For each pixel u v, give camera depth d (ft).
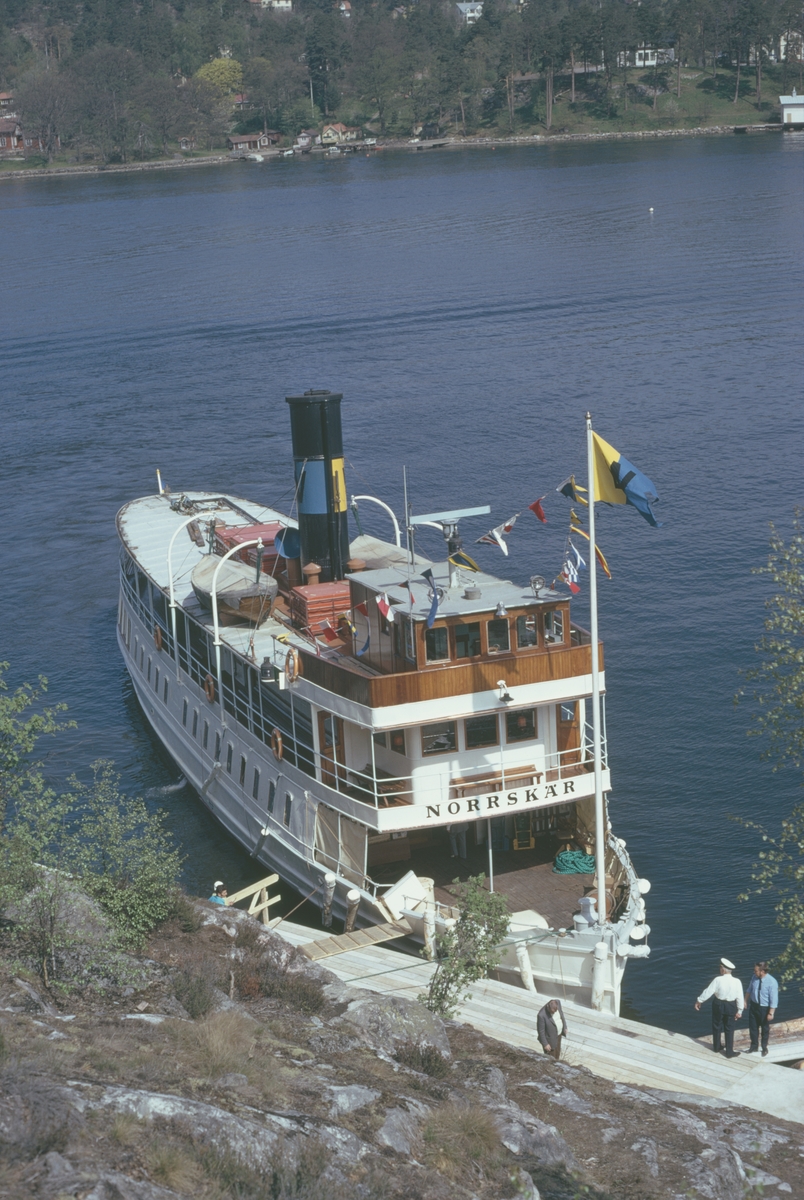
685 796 139.23
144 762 157.28
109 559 229.45
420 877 112.06
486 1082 74.33
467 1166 60.49
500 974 101.65
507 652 106.32
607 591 195.93
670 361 332.80
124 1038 66.69
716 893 122.42
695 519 221.87
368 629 113.60
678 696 161.27
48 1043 62.23
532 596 107.34
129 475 271.69
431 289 457.68
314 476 135.44
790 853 126.72
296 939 107.65
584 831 115.24
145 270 535.19
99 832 95.66
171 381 351.05
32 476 275.80
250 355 375.45
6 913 84.58
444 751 108.68
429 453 268.82
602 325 383.04
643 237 539.29
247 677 126.72
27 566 227.40
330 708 108.78
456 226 606.96
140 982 82.33
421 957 103.40
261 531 157.69
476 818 106.42
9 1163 49.55
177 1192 50.19
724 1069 86.79
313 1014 81.46
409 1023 80.59
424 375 337.72
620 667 170.30
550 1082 76.74
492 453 266.16
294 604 135.23
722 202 622.13
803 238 505.25
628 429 276.21
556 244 537.24
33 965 80.59
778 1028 93.71
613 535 219.61
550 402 302.25
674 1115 73.72
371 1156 57.93
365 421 296.51
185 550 165.68
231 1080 62.54
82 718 169.89
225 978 85.61
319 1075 66.44
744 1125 75.05
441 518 115.65
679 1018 105.81
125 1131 52.65
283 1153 55.26
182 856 134.10
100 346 397.39
